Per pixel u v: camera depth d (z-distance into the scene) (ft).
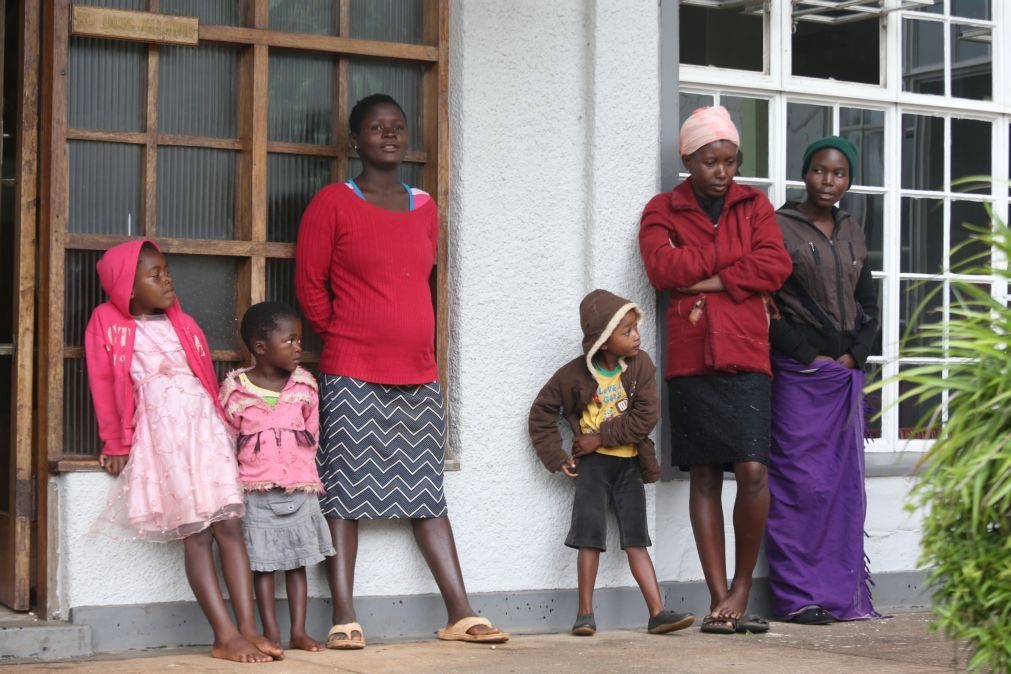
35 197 19.74
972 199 26.76
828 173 23.03
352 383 20.07
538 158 22.41
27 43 19.67
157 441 18.49
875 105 25.98
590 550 21.45
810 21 25.66
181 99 20.43
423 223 20.58
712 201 22.17
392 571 20.90
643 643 20.44
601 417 21.45
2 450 20.67
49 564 19.25
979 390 11.50
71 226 19.69
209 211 20.58
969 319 12.03
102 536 19.08
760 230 21.84
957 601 11.84
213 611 18.45
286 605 20.22
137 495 18.48
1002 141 27.09
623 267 22.75
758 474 21.53
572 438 22.26
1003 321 11.69
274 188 21.04
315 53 21.25
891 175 26.05
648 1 23.04
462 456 21.63
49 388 19.17
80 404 19.56
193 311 20.44
